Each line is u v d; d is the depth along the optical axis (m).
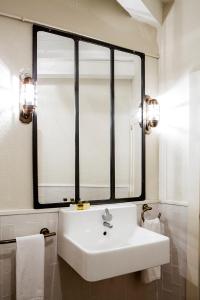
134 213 1.79
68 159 1.75
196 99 1.81
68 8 1.72
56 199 1.68
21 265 1.38
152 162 2.06
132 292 1.89
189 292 1.83
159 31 2.11
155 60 2.10
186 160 1.88
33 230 1.54
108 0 1.90
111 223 1.70
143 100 2.02
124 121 1.99
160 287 2.00
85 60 1.84
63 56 1.74
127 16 1.98
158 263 1.45
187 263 1.84
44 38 1.66
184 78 1.91
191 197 1.83
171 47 2.01
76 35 1.75
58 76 1.73
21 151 1.53
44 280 1.58
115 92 1.97
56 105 1.73
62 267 1.63
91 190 1.85
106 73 1.91
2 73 1.49
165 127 2.04
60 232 1.58
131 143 2.00
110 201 1.85
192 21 1.87
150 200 2.02
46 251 1.58
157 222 1.88
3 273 1.46
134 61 2.02
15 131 1.52
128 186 1.98
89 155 1.87
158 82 2.10
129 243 1.71
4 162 1.48
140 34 2.04
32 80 1.52
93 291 1.74
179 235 1.92
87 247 1.59
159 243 1.46
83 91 1.86
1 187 1.47
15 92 1.52
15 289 1.47
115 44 1.92
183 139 1.91
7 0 1.51
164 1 2.04
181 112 1.93
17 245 1.38
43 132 1.68
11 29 1.53
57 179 1.70
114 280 1.82
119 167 1.97
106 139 1.92
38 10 1.61
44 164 1.66
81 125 1.85
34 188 1.55
